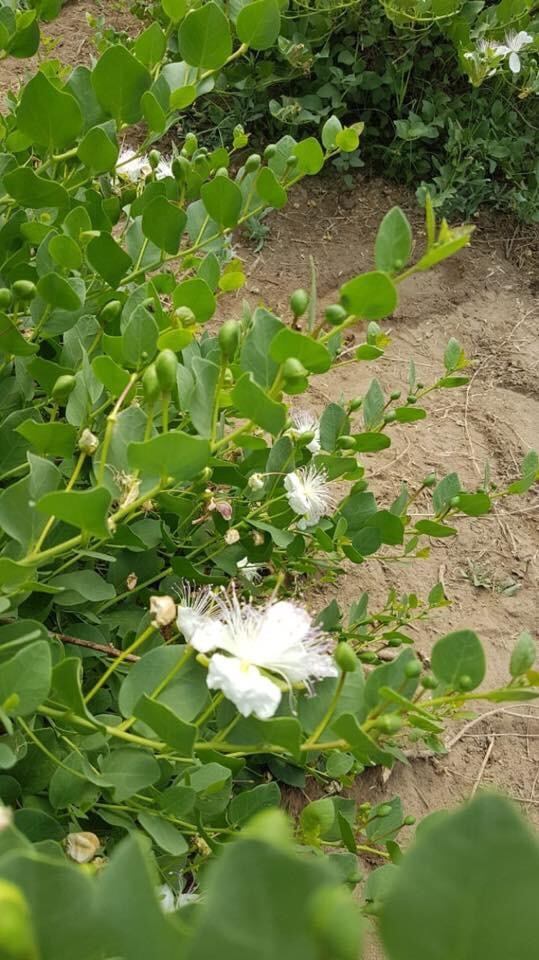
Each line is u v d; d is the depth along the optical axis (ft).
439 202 4.48
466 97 4.77
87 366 1.77
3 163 2.11
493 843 0.47
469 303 4.33
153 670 1.45
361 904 2.20
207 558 2.17
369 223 4.61
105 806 1.62
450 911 0.48
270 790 1.73
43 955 0.60
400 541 2.32
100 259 1.94
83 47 5.26
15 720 1.53
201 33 2.01
